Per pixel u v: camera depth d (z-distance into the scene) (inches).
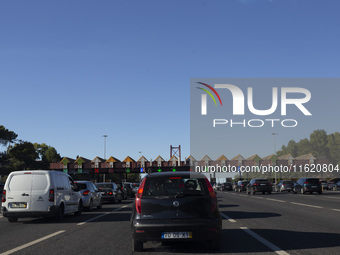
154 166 3102.9
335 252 297.4
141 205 308.7
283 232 409.7
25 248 337.7
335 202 916.6
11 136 3890.3
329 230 421.7
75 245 350.3
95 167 3186.5
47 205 569.6
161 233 301.1
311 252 298.4
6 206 570.9
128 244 353.1
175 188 314.3
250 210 708.7
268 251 305.1
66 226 509.7
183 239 301.1
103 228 479.5
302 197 1217.4
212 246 314.3
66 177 649.6
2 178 3469.5
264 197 1259.2
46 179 579.5
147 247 333.7
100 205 872.9
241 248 319.6
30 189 573.6
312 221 508.7
